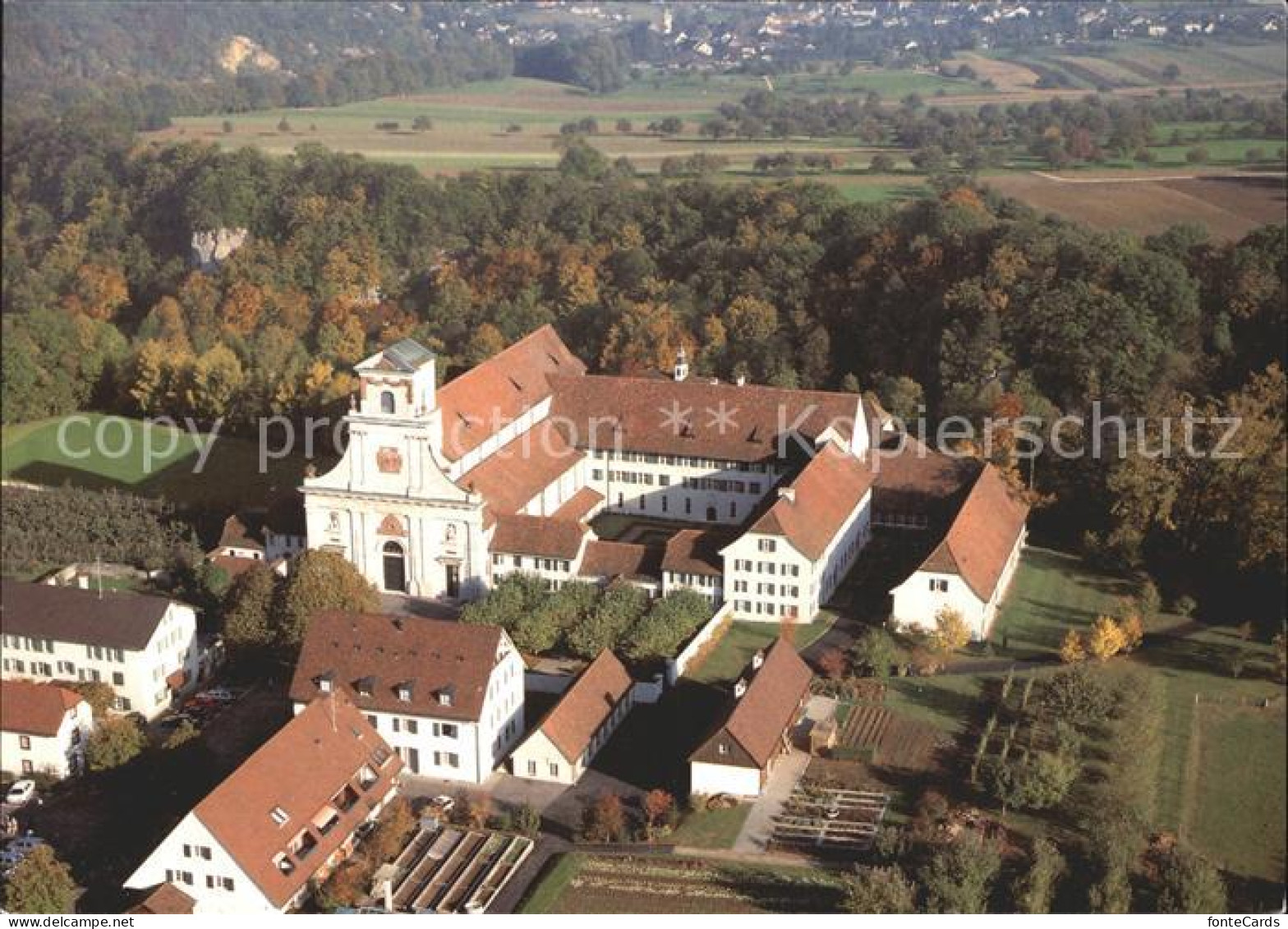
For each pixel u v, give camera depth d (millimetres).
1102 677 149125
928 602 161750
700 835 126250
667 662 150875
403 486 171000
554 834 127375
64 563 191875
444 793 133750
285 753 124000
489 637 138750
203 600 174250
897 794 131750
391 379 167750
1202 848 126562
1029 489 196375
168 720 149250
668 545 169875
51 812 134625
